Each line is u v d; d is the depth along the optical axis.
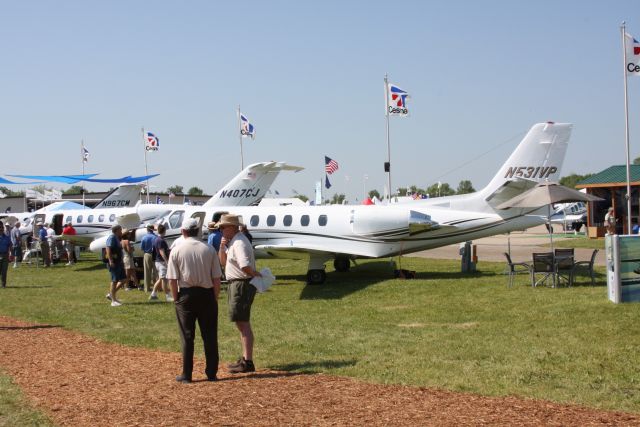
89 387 7.66
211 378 8.02
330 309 14.15
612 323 10.91
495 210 20.77
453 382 7.55
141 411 6.62
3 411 6.66
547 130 20.42
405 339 10.34
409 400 6.81
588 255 26.44
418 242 20.77
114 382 7.91
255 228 22.03
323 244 21.31
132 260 18.84
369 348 9.70
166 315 13.77
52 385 7.77
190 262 7.88
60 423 6.25
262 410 6.56
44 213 30.88
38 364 8.99
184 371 7.89
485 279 18.52
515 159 20.58
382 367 8.41
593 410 6.39
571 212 57.47
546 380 7.59
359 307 14.30
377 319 12.57
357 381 7.71
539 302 13.52
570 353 8.95
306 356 9.28
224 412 6.52
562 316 11.78
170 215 23.39
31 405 6.89
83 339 10.98
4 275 19.72
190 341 7.91
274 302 15.55
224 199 31.14
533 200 17.50
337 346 9.94
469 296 15.04
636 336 9.89
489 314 12.48
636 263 12.91
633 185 36.06
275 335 11.05
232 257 8.40
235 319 8.38
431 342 10.02
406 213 20.58
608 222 31.28
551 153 20.42
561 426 5.86
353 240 21.03
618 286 12.81
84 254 35.94
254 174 31.31
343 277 21.19
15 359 9.34
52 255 29.98
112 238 15.15
